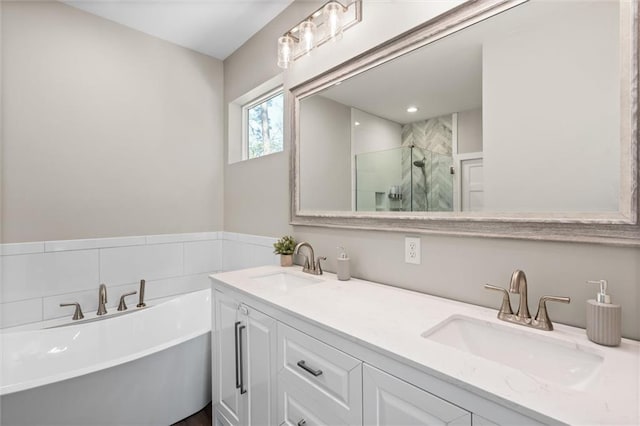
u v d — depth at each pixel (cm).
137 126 236
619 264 87
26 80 190
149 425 155
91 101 215
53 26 200
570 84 94
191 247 263
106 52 221
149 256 241
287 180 210
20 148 189
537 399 59
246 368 136
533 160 101
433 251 128
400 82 138
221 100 282
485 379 66
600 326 80
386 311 108
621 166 86
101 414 139
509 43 107
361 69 155
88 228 214
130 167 232
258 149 267
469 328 103
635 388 62
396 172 140
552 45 98
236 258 262
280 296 127
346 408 90
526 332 90
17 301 188
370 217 152
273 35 222
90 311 214
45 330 175
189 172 263
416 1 133
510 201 107
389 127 143
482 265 114
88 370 135
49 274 199
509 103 106
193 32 240
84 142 212
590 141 91
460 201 119
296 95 198
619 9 87
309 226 191
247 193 250
